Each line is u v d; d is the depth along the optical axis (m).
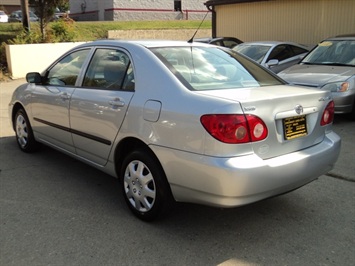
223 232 3.49
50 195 4.26
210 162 2.98
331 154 3.64
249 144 3.01
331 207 3.98
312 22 12.46
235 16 14.88
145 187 3.57
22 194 4.28
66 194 4.29
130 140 3.71
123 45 4.02
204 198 3.11
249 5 14.27
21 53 15.05
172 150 3.22
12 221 3.66
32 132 5.48
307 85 7.36
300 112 3.37
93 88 4.17
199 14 35.62
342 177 4.75
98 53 4.30
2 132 7.00
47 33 17.44
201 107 3.08
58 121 4.68
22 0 16.81
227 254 3.15
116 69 3.99
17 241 3.31
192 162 3.08
